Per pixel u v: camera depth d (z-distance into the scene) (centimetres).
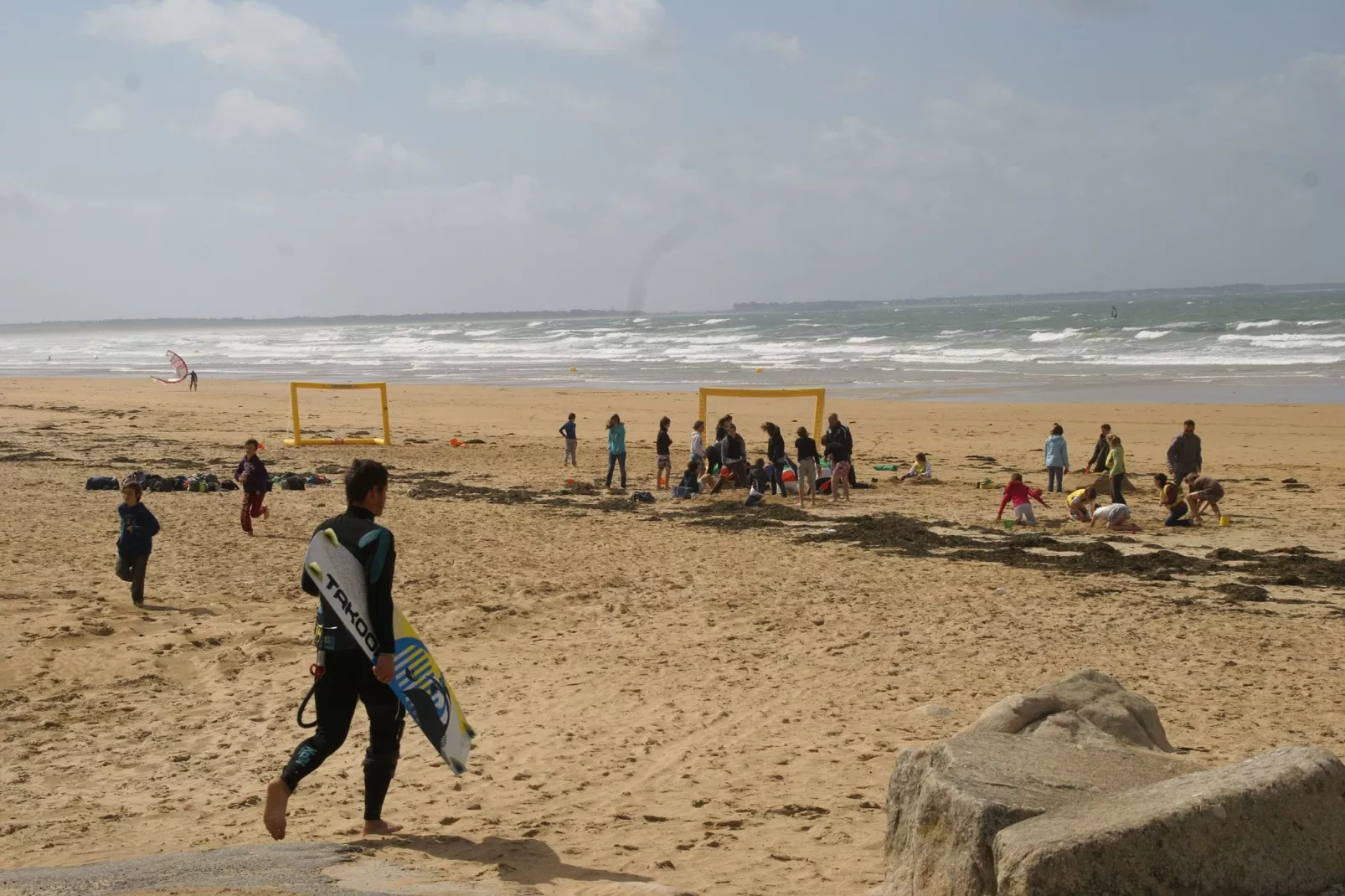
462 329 16612
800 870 484
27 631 988
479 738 752
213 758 704
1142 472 2575
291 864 441
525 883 441
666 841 531
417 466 2717
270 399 4956
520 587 1288
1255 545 1633
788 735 752
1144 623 1139
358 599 480
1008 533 1759
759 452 3023
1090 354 6594
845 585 1333
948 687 891
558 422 3875
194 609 1120
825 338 9469
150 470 2477
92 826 563
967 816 337
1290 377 4903
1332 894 314
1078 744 441
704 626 1120
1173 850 305
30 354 12875
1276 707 830
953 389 4906
